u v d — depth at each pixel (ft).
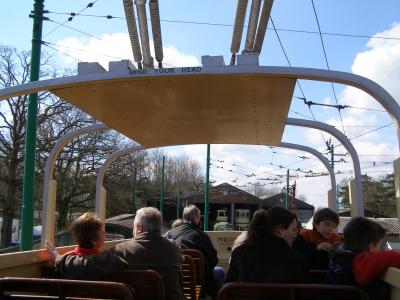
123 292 10.14
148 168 217.77
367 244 11.08
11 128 114.01
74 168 134.31
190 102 17.97
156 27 15.49
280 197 167.43
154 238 12.44
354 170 19.48
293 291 9.88
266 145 26.20
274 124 21.40
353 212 19.57
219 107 18.83
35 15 34.65
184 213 19.22
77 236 12.88
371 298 10.60
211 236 29.99
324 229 15.69
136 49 16.37
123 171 144.05
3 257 13.25
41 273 15.65
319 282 13.52
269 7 14.46
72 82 14.17
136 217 12.82
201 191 206.59
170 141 25.77
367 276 10.46
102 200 24.63
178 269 12.67
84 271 11.75
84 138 129.29
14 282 10.66
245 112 19.57
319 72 13.05
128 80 14.28
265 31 16.10
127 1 14.55
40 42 34.68
